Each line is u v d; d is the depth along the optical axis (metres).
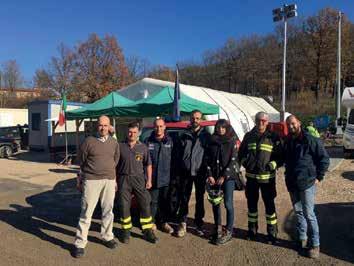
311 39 60.59
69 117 15.98
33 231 7.09
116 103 15.23
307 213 5.91
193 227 7.27
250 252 6.08
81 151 6.09
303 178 5.91
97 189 6.08
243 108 22.89
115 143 6.27
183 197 6.82
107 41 53.06
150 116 14.41
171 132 8.39
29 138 26.75
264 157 6.31
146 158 6.65
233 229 7.13
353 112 19.16
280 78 66.38
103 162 6.09
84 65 53.47
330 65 59.34
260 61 67.62
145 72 61.34
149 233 6.50
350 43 60.88
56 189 11.52
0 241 6.55
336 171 13.95
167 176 6.89
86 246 6.28
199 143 6.79
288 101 59.72
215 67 69.38
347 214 8.12
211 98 20.48
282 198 9.57
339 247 6.27
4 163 18.83
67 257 5.87
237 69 68.62
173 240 6.59
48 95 55.97
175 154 6.93
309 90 62.59
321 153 5.88
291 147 6.10
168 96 14.91
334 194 10.05
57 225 7.48
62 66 54.25
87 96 53.38
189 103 14.21
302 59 62.84
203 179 6.83
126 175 6.43
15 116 38.31
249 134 6.48
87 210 6.05
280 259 5.80
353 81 61.28
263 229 7.14
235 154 6.48
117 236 6.72
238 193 10.10
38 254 5.98
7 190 11.44
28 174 14.87
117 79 53.47
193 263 5.68
